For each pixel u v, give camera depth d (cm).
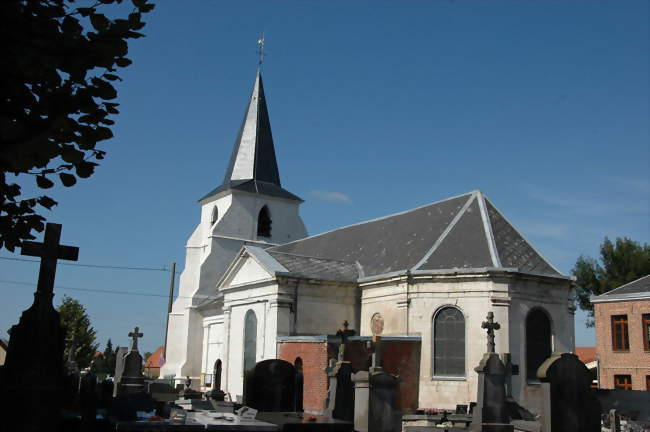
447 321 2570
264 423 1358
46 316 1193
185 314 4419
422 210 3266
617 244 5788
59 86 580
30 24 550
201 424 1279
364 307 2934
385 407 1538
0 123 527
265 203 4734
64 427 1339
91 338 5450
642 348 3912
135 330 2866
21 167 555
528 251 2761
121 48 591
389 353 2520
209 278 4438
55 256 1223
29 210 655
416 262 2795
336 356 2491
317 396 2461
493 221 2850
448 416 2073
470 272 2530
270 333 2847
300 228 4822
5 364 1170
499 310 2475
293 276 2855
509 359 2266
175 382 4194
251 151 4822
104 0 592
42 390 1162
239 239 4581
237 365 3080
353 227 3728
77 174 632
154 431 1236
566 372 1631
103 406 1758
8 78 551
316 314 2894
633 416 2895
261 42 5075
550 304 2597
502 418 1739
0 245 646
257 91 4988
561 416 1605
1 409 1145
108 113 612
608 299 4103
